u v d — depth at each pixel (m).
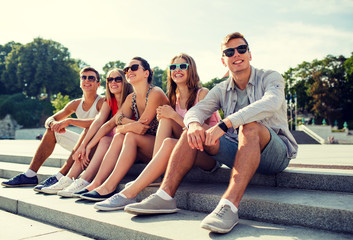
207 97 2.96
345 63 54.84
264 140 2.34
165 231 2.03
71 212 2.62
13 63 64.69
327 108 54.75
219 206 2.03
